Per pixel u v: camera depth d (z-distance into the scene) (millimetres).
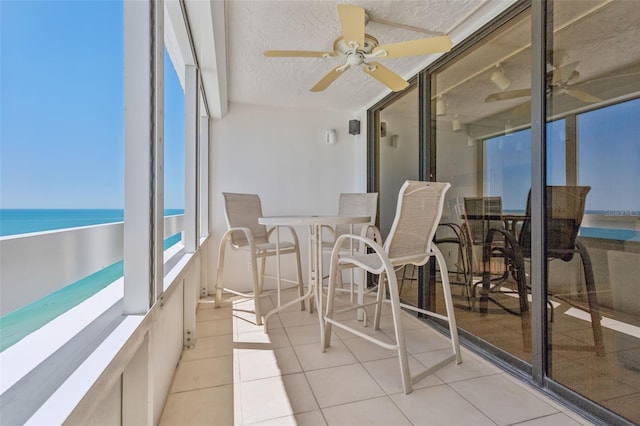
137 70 968
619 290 1325
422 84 2695
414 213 1722
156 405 1354
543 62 1605
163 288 1173
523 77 1836
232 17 1979
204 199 3416
